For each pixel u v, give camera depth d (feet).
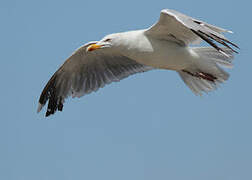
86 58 46.83
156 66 42.75
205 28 35.91
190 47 43.37
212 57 43.96
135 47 41.37
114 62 47.78
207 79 43.16
